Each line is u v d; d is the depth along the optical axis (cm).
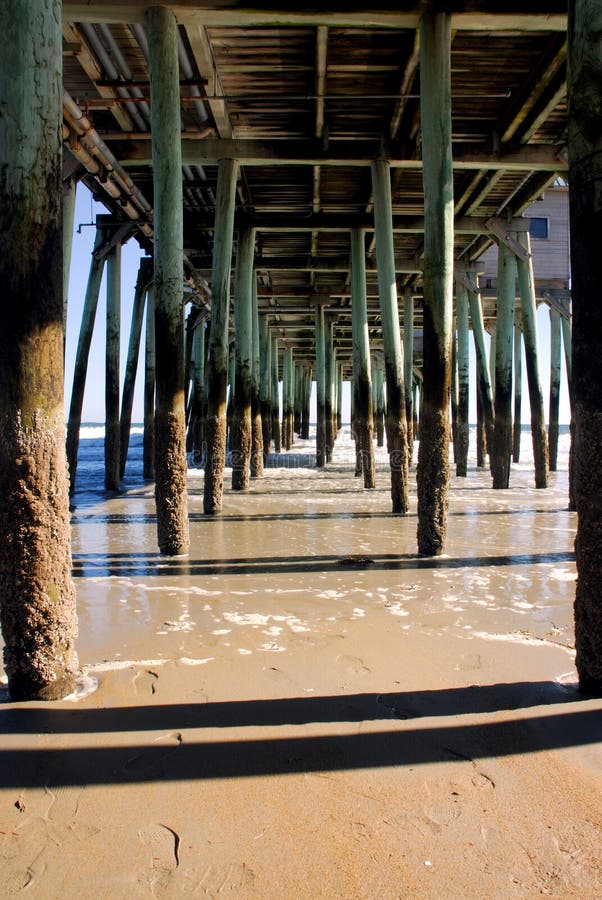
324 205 1355
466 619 438
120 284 1350
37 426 302
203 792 232
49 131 307
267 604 477
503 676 333
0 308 299
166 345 654
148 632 410
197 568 601
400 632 408
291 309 2297
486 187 1210
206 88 899
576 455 312
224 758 253
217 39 802
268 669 344
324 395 1961
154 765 249
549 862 197
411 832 211
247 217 1377
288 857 200
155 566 610
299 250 1670
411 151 1043
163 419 654
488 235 1457
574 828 212
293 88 916
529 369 1386
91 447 3478
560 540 746
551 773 242
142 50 835
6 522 300
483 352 1812
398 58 841
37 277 301
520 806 223
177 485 657
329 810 222
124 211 1198
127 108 951
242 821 217
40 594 303
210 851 203
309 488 1331
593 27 298
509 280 1434
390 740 266
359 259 1413
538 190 1238
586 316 303
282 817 218
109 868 196
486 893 185
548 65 829
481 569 595
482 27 704
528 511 1002
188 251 1569
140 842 207
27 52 300
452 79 899
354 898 184
